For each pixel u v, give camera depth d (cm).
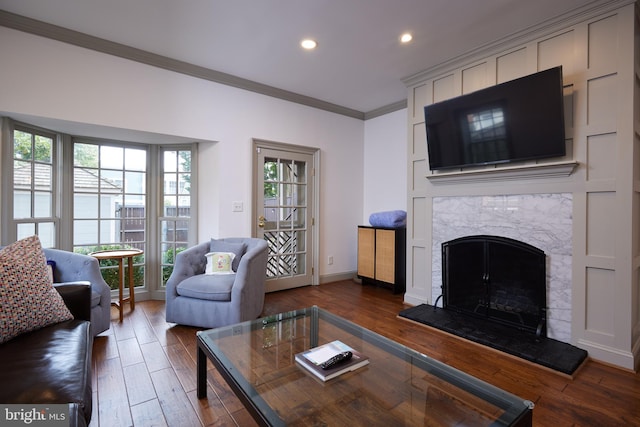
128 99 298
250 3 230
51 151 311
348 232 470
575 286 233
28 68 255
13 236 271
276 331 199
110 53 288
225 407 168
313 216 437
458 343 249
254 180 379
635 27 212
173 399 175
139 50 299
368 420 119
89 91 280
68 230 321
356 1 227
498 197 275
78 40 272
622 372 207
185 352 230
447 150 300
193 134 336
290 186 416
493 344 236
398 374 150
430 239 328
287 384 141
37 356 130
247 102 371
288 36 275
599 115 222
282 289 408
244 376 146
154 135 325
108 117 289
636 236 219
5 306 145
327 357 153
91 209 338
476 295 288
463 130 286
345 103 440
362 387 140
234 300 264
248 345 179
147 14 244
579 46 230
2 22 244
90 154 336
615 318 216
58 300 169
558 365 205
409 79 345
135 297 357
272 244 403
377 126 462
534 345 233
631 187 209
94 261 253
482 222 285
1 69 246
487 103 267
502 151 262
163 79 317
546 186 246
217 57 313
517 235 262
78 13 243
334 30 264
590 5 220
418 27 258
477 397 132
